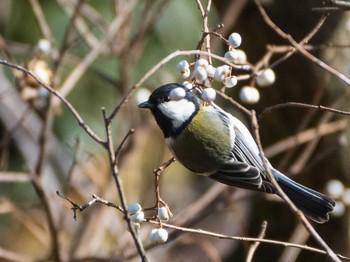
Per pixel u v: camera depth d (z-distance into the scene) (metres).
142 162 12.59
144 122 11.22
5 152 10.03
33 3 9.20
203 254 13.25
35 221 11.98
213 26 12.34
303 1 9.60
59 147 11.69
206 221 13.76
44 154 9.03
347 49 9.69
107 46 10.17
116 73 12.18
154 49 12.24
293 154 10.39
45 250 12.81
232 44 6.01
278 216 11.30
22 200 12.23
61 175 11.59
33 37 12.01
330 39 9.66
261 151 5.21
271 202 11.28
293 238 10.07
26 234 12.82
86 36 9.99
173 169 14.28
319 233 10.29
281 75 9.91
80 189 11.17
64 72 11.70
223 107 11.65
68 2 10.23
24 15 12.02
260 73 6.25
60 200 9.88
